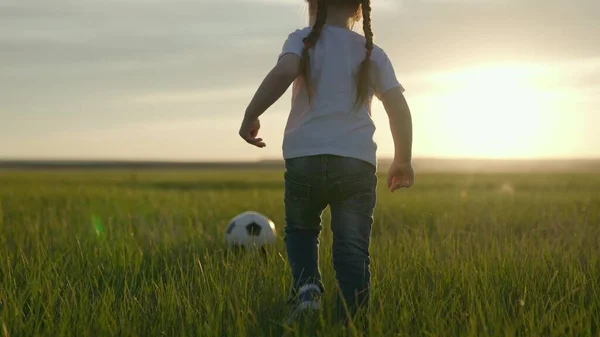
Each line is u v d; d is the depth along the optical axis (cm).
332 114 357
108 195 1748
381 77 364
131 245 663
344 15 376
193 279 483
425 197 1565
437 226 876
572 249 612
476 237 770
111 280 493
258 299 402
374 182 366
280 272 467
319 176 355
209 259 527
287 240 390
